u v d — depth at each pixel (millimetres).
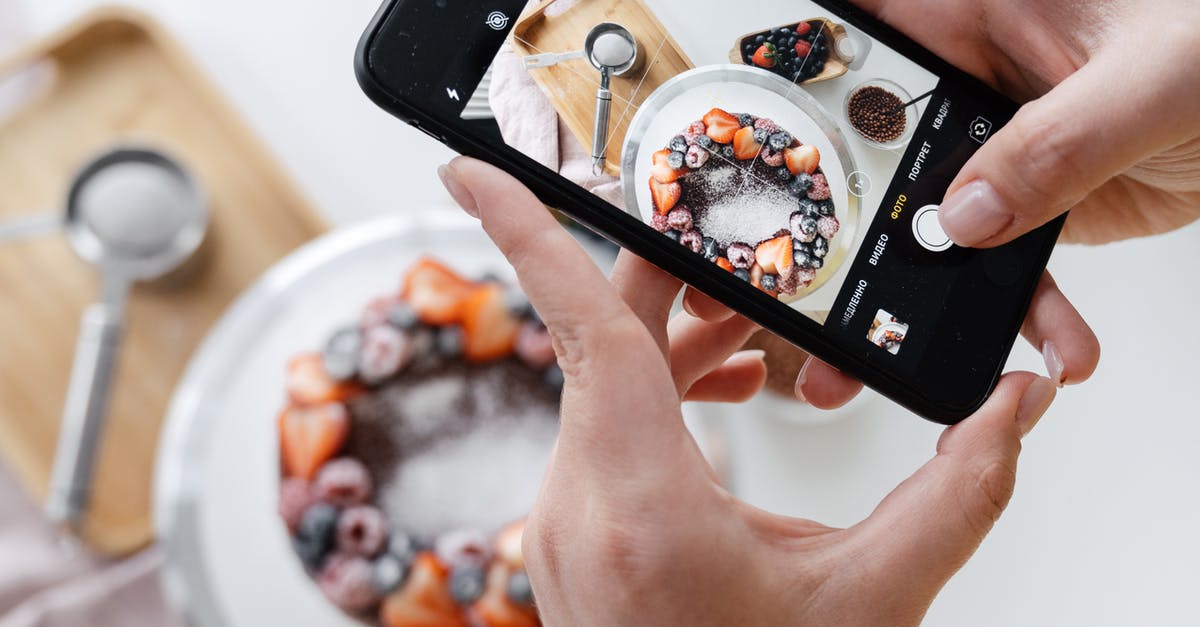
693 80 283
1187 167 317
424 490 373
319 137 425
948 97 294
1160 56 267
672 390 256
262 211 413
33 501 407
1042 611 397
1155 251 405
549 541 264
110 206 392
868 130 290
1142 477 400
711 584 255
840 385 312
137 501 399
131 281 395
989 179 277
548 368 380
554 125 277
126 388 401
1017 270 289
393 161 426
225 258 410
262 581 369
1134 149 271
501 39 275
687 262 281
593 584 259
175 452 373
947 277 288
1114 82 269
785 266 283
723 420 376
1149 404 402
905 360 284
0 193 411
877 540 263
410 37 272
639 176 280
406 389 377
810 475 391
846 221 288
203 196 400
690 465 255
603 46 280
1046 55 297
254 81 426
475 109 273
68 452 383
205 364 379
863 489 391
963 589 398
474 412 379
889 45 293
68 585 402
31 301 404
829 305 285
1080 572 398
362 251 390
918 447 392
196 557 369
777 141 287
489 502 374
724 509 258
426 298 375
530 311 376
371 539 365
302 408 370
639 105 281
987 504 263
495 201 257
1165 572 396
